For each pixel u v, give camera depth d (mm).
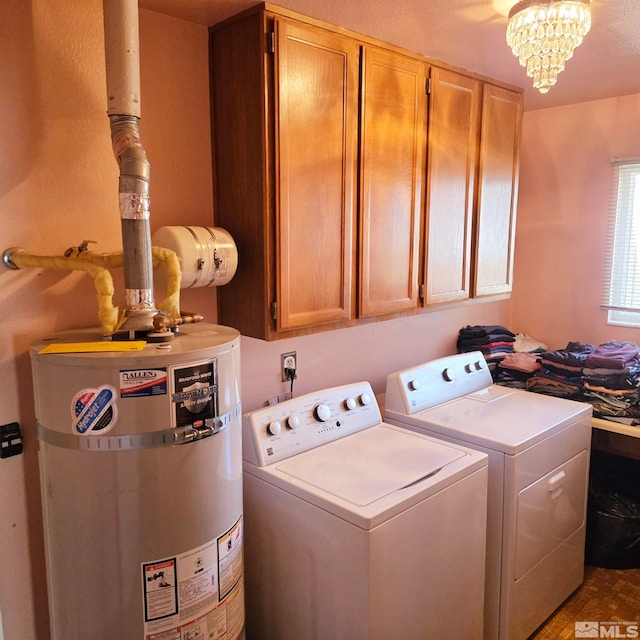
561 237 3143
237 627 1498
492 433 2062
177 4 1618
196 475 1314
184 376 1259
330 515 1562
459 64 2230
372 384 2553
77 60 1518
